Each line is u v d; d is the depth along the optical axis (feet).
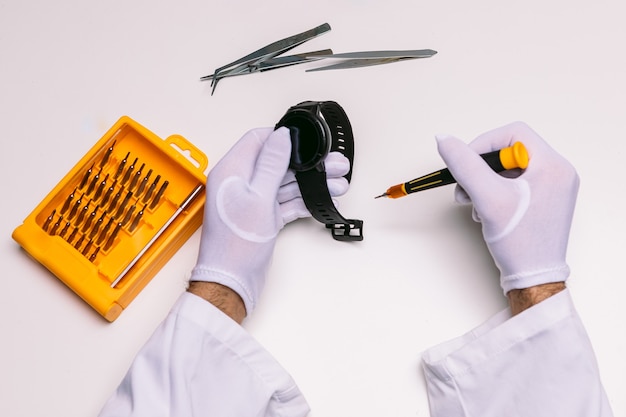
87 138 3.76
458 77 3.70
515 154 3.05
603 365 3.28
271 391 2.99
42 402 3.36
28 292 3.51
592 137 3.59
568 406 2.85
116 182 3.53
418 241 3.45
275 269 3.45
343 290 3.42
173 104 3.76
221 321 2.99
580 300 3.36
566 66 3.70
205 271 3.16
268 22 3.86
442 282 3.40
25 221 3.42
